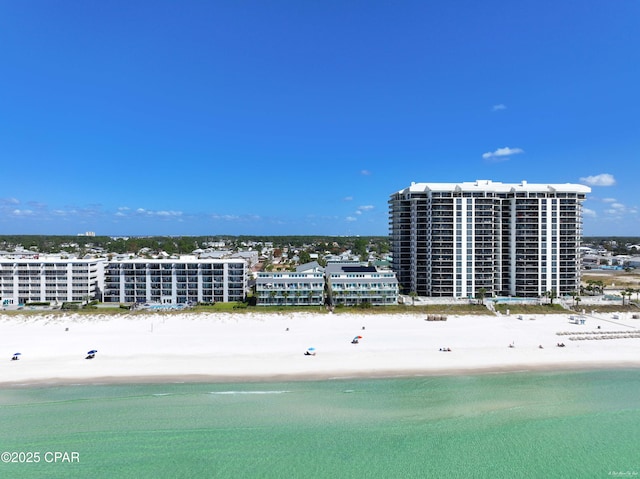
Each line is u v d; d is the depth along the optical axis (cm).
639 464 6300
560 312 14675
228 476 5962
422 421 7319
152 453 6400
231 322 13162
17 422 7181
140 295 16375
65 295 16488
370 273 16312
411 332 12119
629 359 10075
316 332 12075
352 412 7575
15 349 10438
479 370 9400
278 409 7662
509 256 17138
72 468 6056
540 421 7350
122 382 8725
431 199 16750
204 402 7906
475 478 5969
